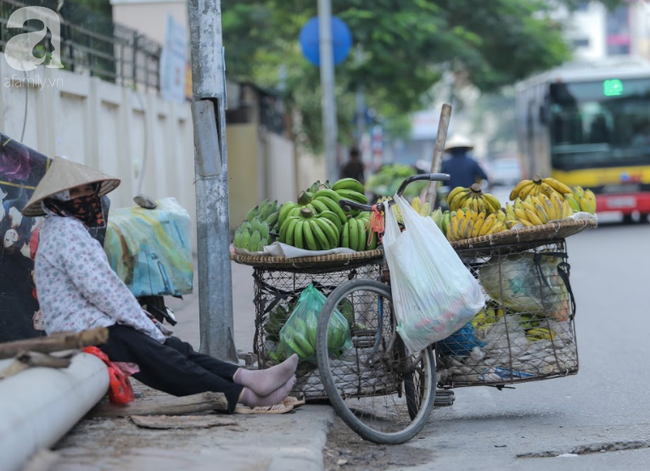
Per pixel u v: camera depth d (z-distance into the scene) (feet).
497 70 121.80
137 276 27.73
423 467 20.76
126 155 57.00
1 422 15.17
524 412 26.91
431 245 22.88
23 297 25.27
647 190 92.94
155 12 76.69
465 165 55.36
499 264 24.58
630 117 92.89
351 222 24.20
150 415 22.09
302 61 119.34
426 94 120.57
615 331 39.68
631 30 374.43
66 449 19.29
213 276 29.73
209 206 29.84
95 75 52.70
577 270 62.13
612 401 27.68
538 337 24.81
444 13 114.42
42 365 18.37
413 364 23.50
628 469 20.42
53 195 21.62
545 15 127.95
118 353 22.09
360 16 100.22
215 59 29.99
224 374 23.03
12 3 40.14
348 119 142.00
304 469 18.76
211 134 29.84
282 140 133.18
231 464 18.65
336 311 23.32
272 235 24.93
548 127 93.91
